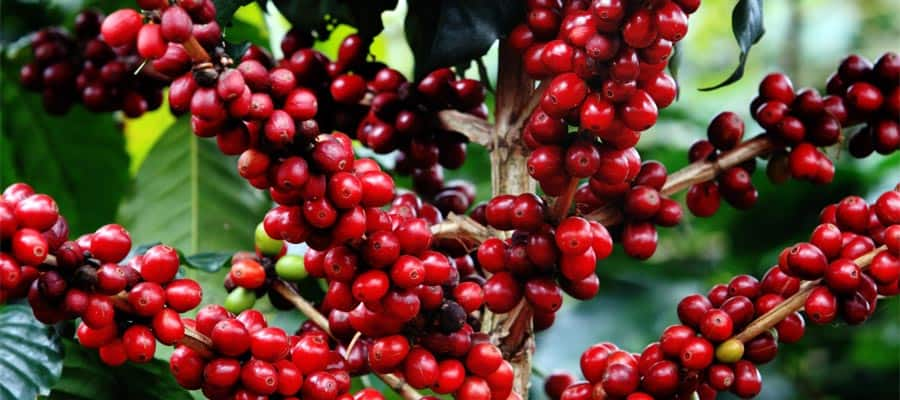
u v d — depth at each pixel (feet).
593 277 2.93
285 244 3.14
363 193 2.71
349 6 3.27
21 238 2.55
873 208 2.98
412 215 3.04
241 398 2.77
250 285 3.08
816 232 2.93
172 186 3.75
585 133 2.78
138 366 3.19
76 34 3.62
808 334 5.70
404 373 2.86
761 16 3.06
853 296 2.91
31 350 3.02
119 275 2.65
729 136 3.11
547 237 2.85
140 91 3.57
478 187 5.27
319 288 3.36
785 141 3.12
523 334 3.04
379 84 3.21
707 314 2.90
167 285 2.75
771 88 3.13
